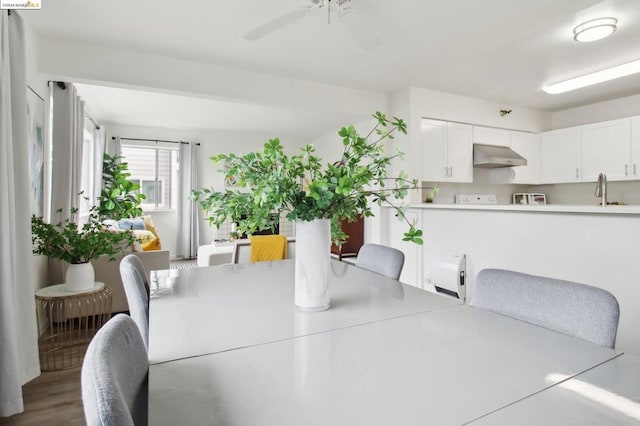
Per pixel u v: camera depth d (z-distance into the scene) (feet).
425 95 13.07
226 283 5.22
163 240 21.58
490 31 8.75
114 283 10.50
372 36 7.30
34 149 8.62
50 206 10.41
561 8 7.73
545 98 14.34
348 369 2.60
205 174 22.18
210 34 8.92
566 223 7.27
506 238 8.64
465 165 14.02
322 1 6.81
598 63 10.80
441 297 4.54
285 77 11.89
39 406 6.13
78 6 7.60
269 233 18.90
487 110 14.53
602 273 6.66
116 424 1.50
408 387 2.33
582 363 2.68
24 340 6.27
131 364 2.30
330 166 3.72
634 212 6.02
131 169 21.20
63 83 10.51
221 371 2.57
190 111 17.30
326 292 4.03
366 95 13.33
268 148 3.74
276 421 1.97
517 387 2.33
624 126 13.08
